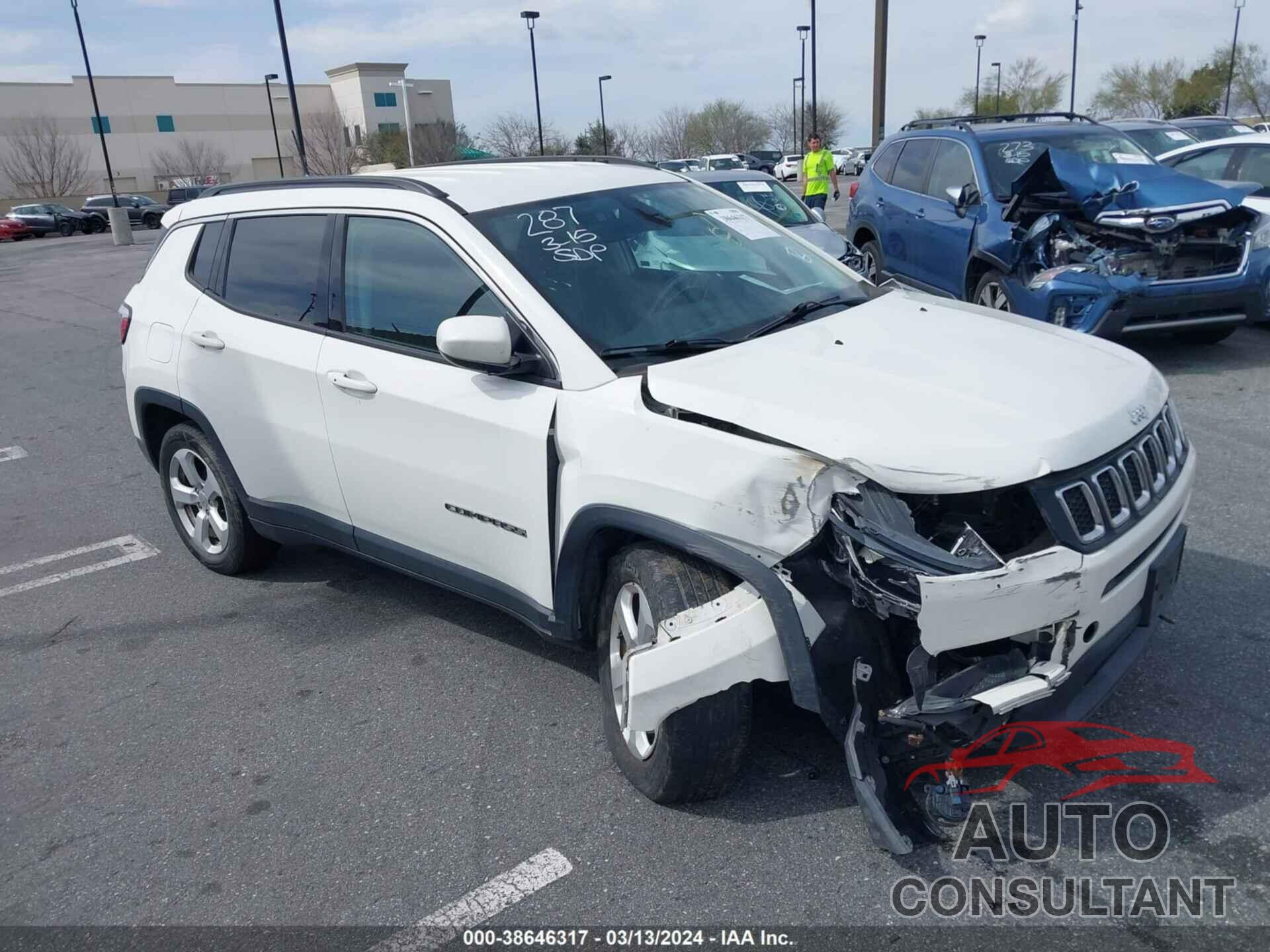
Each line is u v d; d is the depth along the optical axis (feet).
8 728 13.12
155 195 215.92
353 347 13.12
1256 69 208.64
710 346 11.09
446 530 12.46
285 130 263.29
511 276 11.60
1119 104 234.79
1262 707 11.30
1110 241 25.29
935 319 12.01
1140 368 10.73
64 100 239.50
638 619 10.39
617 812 10.45
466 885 9.61
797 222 33.63
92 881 10.10
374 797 11.04
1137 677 12.01
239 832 10.64
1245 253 23.57
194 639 15.11
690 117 239.09
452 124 188.75
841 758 10.95
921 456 8.57
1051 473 8.66
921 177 30.96
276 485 14.85
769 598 8.84
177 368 15.70
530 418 10.96
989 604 8.30
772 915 8.93
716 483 9.11
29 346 41.86
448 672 13.61
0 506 22.03
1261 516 16.30
